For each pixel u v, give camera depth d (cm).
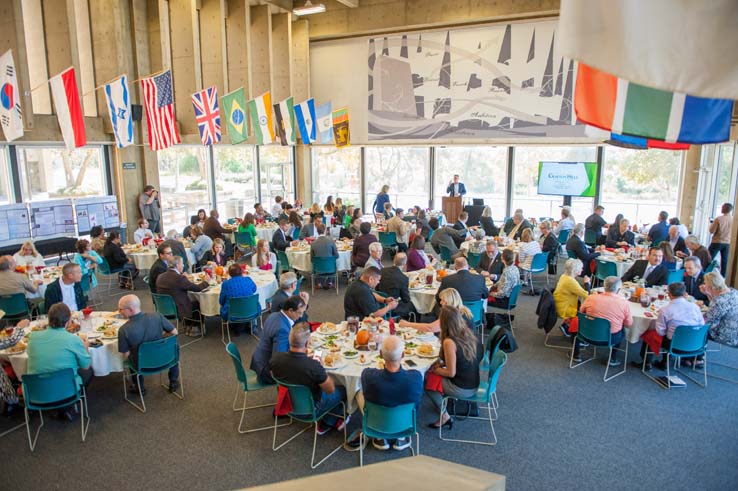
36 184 1016
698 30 150
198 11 1262
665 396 523
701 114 222
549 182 1249
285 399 460
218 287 674
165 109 902
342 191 1655
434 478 82
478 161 1476
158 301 629
